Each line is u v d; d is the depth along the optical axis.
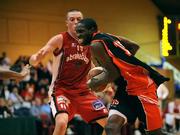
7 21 20.66
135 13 24.92
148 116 5.23
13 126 12.26
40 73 16.66
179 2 24.38
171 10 24.78
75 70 6.52
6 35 20.56
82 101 6.57
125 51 5.20
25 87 15.39
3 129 12.07
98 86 5.19
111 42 5.18
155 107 5.29
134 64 5.20
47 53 6.36
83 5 23.19
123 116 5.15
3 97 14.10
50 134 13.50
